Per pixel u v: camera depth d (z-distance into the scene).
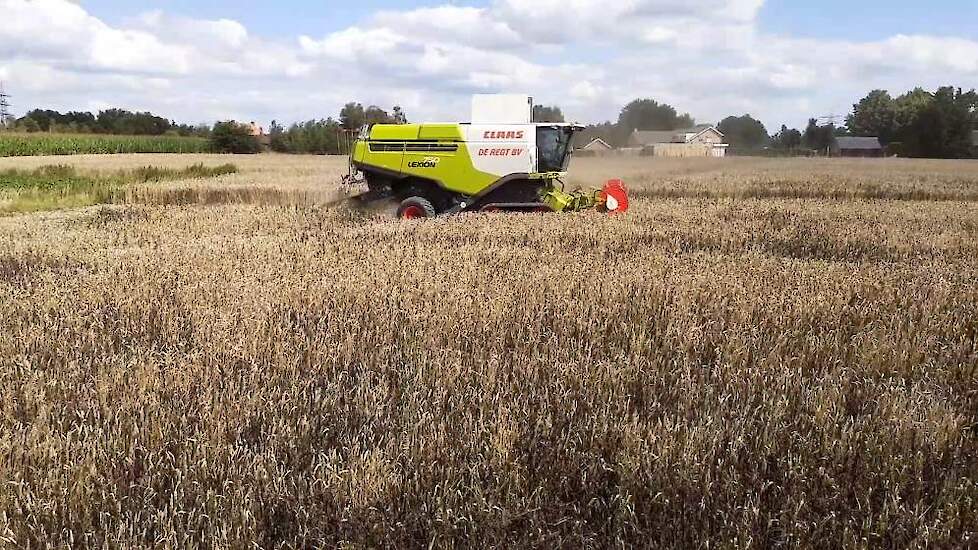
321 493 3.66
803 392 4.95
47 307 6.95
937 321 6.67
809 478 3.91
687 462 3.90
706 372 5.43
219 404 4.53
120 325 6.41
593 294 7.44
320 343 5.83
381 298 7.24
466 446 4.09
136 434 4.22
